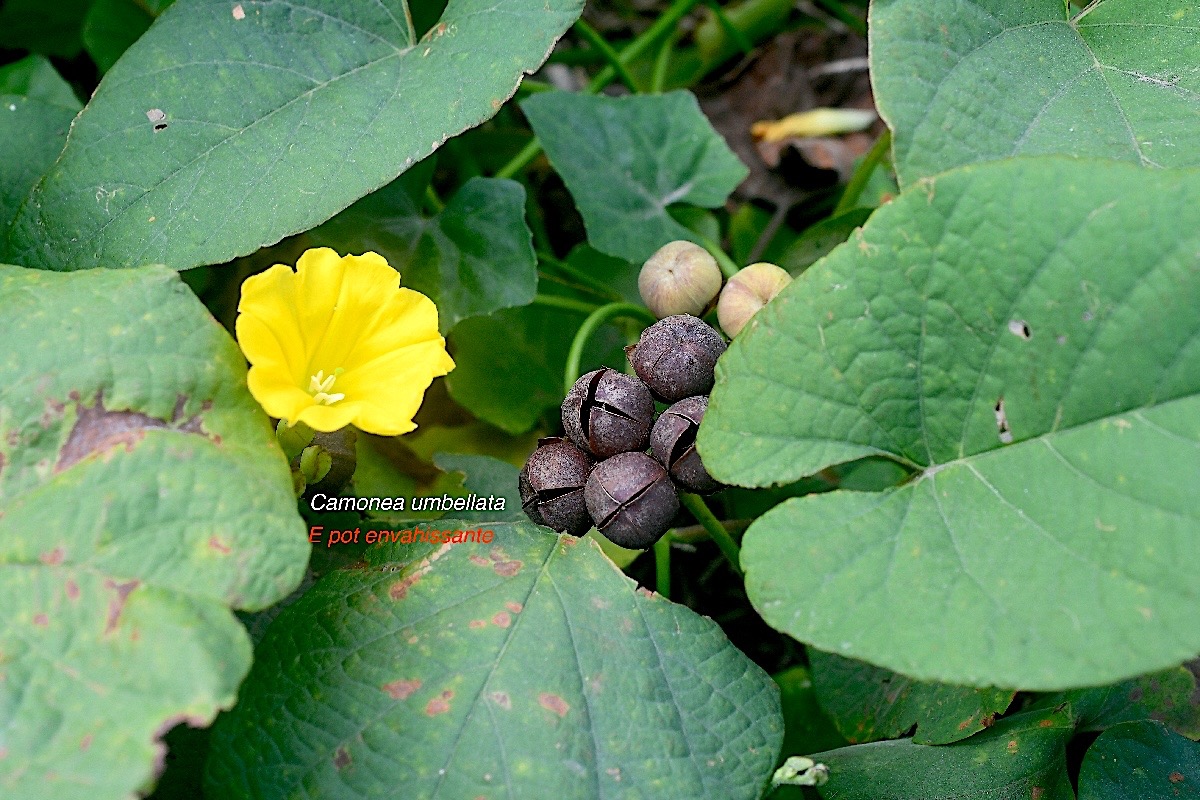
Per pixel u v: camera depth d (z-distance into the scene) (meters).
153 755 0.21
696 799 0.24
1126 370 0.23
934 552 0.23
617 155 0.33
